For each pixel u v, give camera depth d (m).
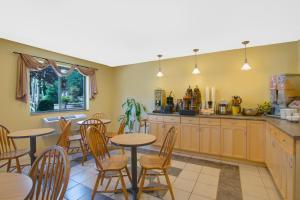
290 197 1.74
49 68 4.20
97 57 4.56
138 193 2.09
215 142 3.51
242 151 3.26
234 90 3.84
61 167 1.16
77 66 4.58
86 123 3.31
